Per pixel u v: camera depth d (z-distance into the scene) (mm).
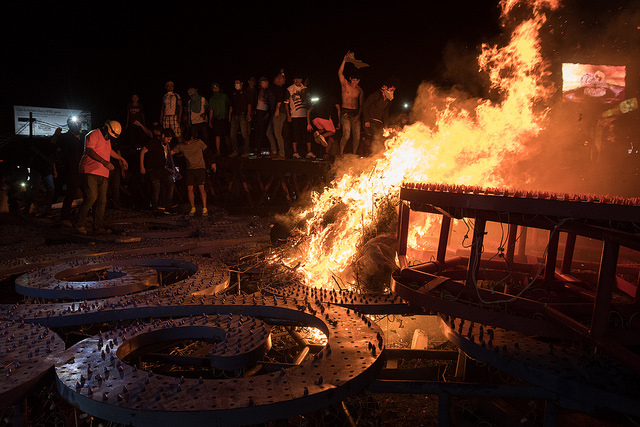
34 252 6656
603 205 2598
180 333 3418
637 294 3205
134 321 3982
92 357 2859
